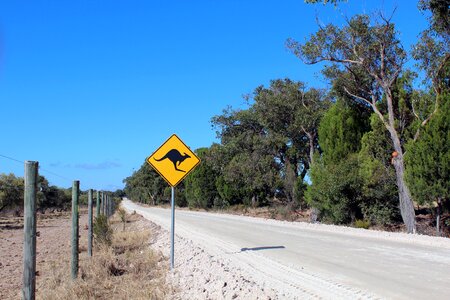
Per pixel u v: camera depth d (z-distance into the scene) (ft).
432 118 72.43
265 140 143.84
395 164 83.76
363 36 89.66
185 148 39.78
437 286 30.04
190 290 30.94
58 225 149.69
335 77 101.65
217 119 169.27
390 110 86.63
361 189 92.73
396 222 93.97
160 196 345.72
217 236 70.28
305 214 136.36
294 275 35.19
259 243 58.70
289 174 138.62
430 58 79.10
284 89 140.97
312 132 134.82
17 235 114.32
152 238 77.46
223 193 196.34
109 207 140.46
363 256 44.65
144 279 37.91
